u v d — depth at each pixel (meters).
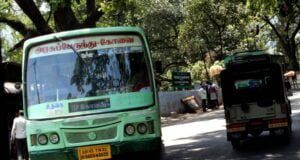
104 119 10.61
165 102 32.44
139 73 11.00
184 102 35.16
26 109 11.05
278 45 68.88
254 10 20.03
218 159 12.88
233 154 13.43
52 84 10.98
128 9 29.92
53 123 10.73
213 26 43.38
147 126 10.69
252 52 15.97
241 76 14.27
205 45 43.78
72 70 10.98
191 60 46.16
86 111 10.72
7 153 9.16
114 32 11.16
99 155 10.59
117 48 11.12
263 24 62.28
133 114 10.66
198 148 15.39
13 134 17.77
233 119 14.25
